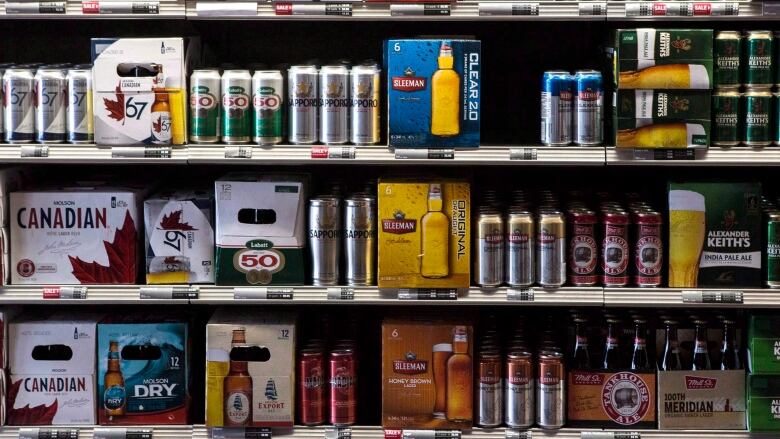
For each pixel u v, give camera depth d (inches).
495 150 140.9
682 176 165.2
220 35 165.6
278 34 165.8
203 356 162.2
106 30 166.4
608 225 143.5
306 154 141.5
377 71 141.9
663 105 139.2
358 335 155.9
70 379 148.6
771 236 142.3
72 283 147.4
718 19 140.1
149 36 166.2
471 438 145.6
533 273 144.6
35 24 166.6
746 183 142.4
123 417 148.9
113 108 142.1
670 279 143.9
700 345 147.3
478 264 143.9
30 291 146.4
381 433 146.5
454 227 143.1
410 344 145.3
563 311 166.2
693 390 145.0
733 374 145.2
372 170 169.0
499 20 147.3
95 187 151.3
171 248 146.5
